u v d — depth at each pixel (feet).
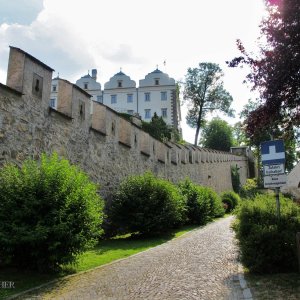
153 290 21.91
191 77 230.48
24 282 23.58
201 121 233.14
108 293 21.38
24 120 33.53
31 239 24.02
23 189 26.25
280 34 24.79
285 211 29.60
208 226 67.72
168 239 48.80
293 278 23.31
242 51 27.37
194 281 24.11
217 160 143.64
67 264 27.12
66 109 42.83
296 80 24.61
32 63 34.96
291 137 31.19
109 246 41.70
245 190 153.89
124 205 50.44
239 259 30.96
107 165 51.96
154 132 122.01
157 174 74.08
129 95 239.71
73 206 26.76
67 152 41.39
